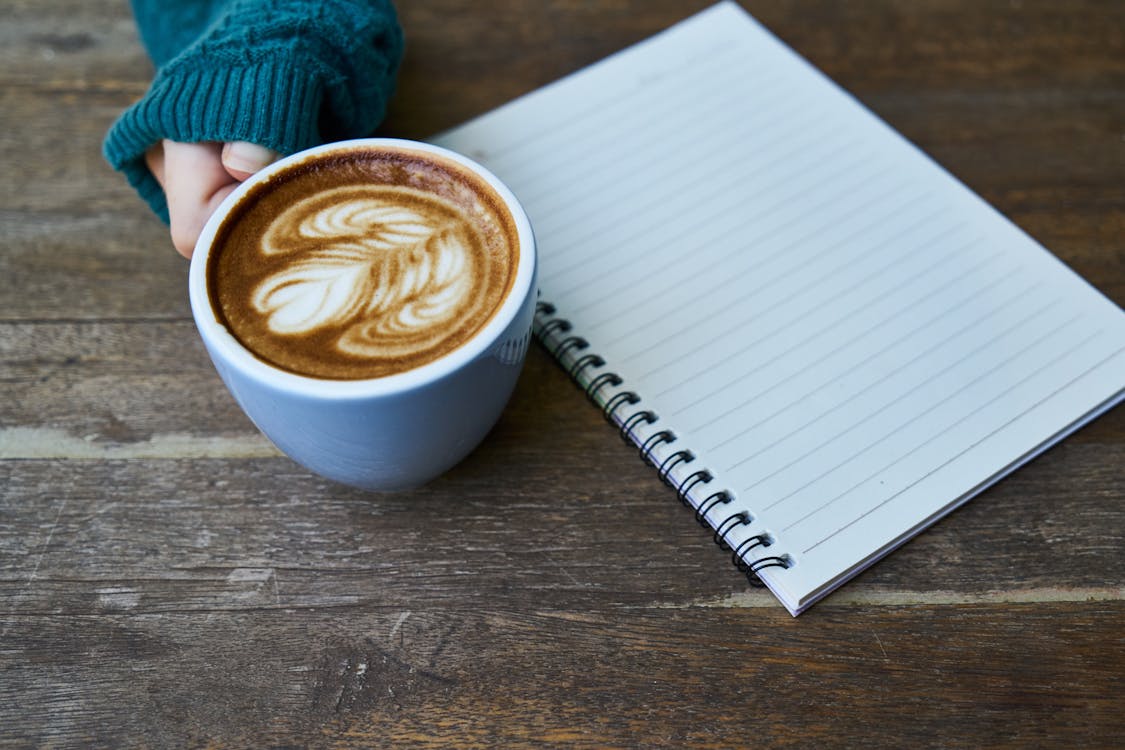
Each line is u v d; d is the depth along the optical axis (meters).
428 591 0.40
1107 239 0.47
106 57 0.52
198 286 0.37
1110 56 0.52
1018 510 0.41
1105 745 0.37
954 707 0.38
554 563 0.40
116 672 0.38
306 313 0.37
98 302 0.46
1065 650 0.38
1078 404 0.42
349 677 0.38
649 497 0.41
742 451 0.41
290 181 0.40
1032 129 0.50
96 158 0.49
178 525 0.41
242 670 0.38
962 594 0.39
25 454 0.42
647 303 0.45
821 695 0.38
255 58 0.42
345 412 0.35
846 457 0.41
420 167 0.40
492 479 0.42
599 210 0.47
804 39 0.54
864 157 0.49
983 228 0.47
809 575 0.39
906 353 0.43
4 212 0.48
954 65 0.52
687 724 0.38
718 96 0.51
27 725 0.37
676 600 0.40
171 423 0.43
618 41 0.54
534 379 0.44
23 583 0.40
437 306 0.38
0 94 0.51
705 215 0.47
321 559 0.40
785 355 0.43
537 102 0.50
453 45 0.53
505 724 0.38
